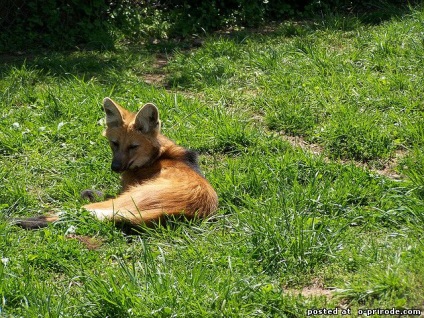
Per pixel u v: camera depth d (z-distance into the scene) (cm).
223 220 559
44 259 507
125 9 1173
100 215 568
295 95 837
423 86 843
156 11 1196
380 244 510
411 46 953
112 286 444
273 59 940
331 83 862
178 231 544
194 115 791
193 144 731
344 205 583
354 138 722
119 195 607
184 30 1147
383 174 675
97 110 805
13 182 652
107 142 736
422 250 479
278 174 645
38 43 1103
